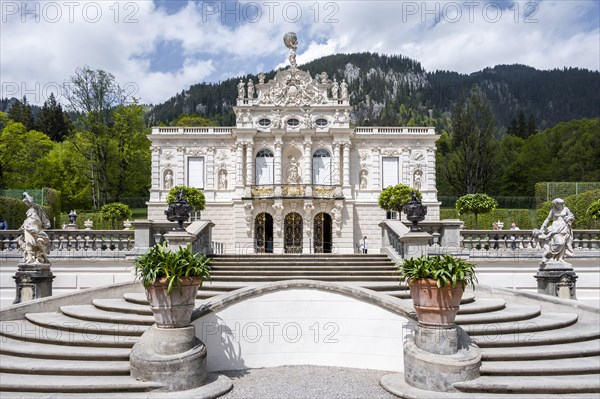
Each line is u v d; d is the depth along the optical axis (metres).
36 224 15.62
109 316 11.75
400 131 42.06
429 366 9.14
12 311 12.48
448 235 18.72
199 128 41.62
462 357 9.21
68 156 55.84
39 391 8.72
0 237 19.19
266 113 41.34
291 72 41.62
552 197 43.59
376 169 41.09
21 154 51.88
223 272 15.65
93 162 52.38
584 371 9.33
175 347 9.36
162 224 18.66
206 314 10.94
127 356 9.89
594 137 64.94
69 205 55.72
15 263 18.70
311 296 11.89
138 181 61.59
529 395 8.64
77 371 9.30
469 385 8.84
